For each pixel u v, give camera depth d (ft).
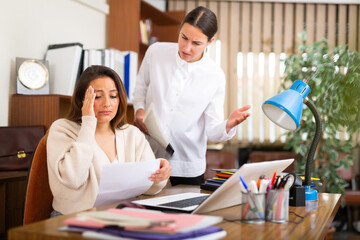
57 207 4.91
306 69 12.57
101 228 2.96
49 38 10.09
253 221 3.70
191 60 7.11
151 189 5.32
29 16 9.39
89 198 4.90
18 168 7.97
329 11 18.29
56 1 10.31
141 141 5.80
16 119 8.65
